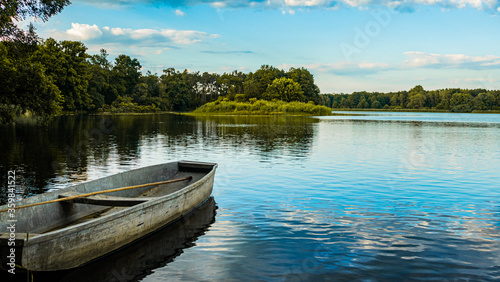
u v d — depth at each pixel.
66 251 5.80
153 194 10.65
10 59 16.64
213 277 5.94
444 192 11.55
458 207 9.89
